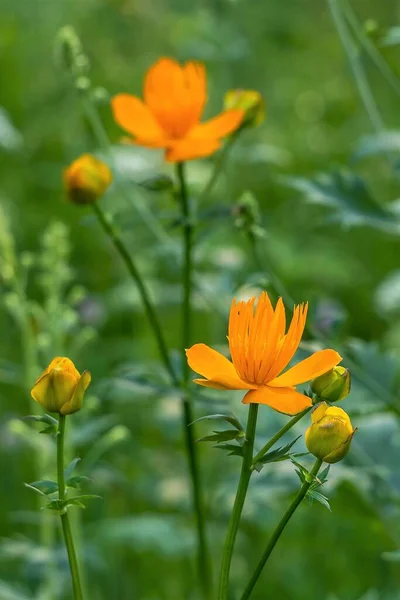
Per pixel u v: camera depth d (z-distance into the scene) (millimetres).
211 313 2031
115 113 1199
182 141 1182
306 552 1598
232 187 2441
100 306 1936
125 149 2152
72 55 1322
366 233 2506
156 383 1211
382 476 1283
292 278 2311
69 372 972
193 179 2139
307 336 1273
